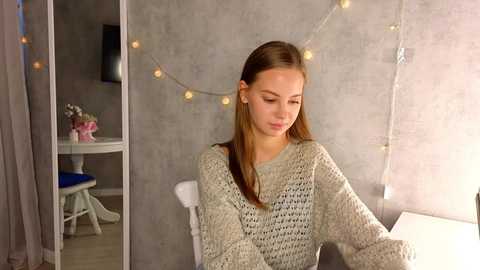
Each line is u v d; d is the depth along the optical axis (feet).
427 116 3.69
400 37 3.69
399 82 3.77
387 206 4.00
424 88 3.67
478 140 3.51
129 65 5.17
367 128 3.98
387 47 3.77
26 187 6.54
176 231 5.34
